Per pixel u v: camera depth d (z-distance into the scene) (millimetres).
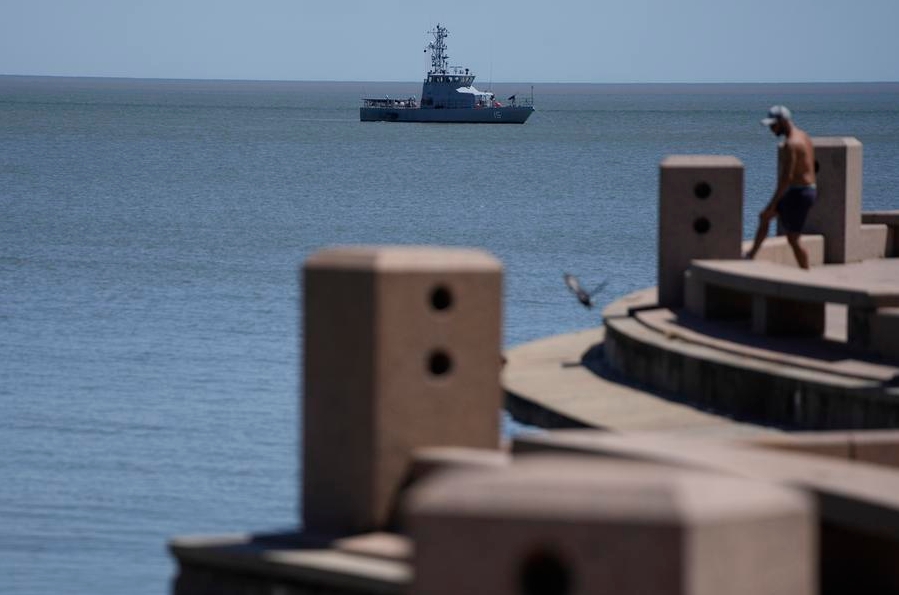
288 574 26641
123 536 43312
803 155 60156
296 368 74812
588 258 143375
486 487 17406
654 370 52344
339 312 27109
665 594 16484
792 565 17859
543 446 25391
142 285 117625
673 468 20547
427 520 17406
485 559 17141
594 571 16703
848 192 69812
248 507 46906
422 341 27062
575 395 52062
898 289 47344
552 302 105062
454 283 27172
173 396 66750
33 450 55375
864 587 23875
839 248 70062
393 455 27031
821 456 28391
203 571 27875
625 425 46469
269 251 152250
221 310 100250
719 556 16859
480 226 187000
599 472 17625
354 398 27031
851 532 23750
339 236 175125
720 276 53750
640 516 16609
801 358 47469
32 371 74125
